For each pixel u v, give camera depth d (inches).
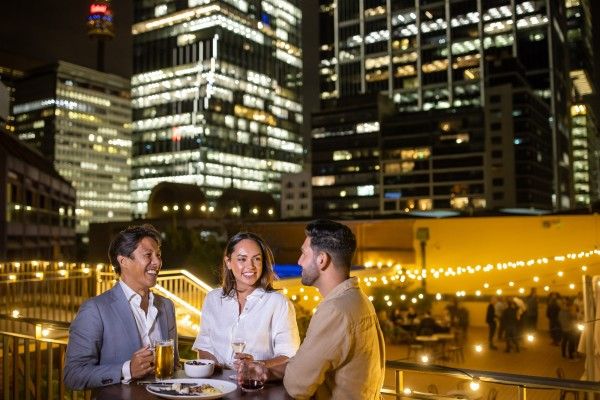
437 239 915.4
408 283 871.7
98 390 124.5
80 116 6643.7
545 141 4872.0
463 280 900.6
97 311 135.6
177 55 6127.0
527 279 869.8
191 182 5802.2
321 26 6018.7
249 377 119.9
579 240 851.4
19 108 6747.1
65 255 2111.2
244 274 150.2
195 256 765.3
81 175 6579.7
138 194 6225.4
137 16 6417.3
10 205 1359.5
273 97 6727.4
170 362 126.0
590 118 7711.6
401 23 5546.3
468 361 633.6
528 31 5172.2
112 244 143.2
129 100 7185.0
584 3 7534.5
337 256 118.5
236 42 6200.8
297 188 5974.4
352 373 113.1
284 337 149.1
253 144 6382.9
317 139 5009.8
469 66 5201.8
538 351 690.2
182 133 5954.7
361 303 116.2
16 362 205.9
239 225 1066.1
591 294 383.9
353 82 5757.9
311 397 114.7
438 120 4493.1
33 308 512.7
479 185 4323.3
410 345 645.9
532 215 887.1
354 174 4817.9
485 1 5241.1
